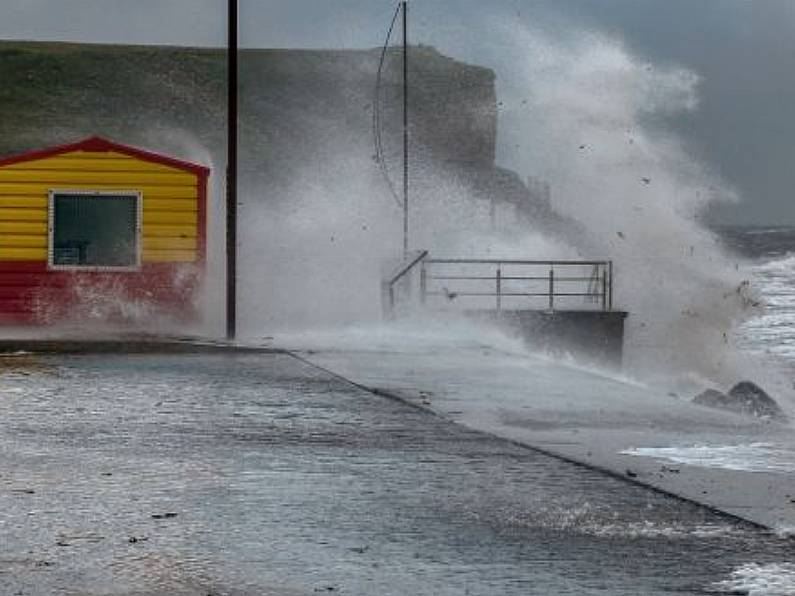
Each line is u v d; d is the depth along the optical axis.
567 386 38.62
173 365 44.03
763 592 15.81
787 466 24.92
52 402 34.09
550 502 21.38
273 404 34.19
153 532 18.98
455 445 27.48
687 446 27.42
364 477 23.64
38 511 20.39
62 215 58.16
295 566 17.05
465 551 17.94
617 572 16.77
